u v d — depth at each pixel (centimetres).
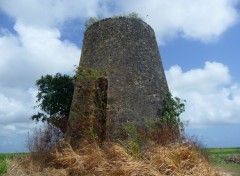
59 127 1527
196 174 924
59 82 1823
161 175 895
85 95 1375
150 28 1520
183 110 1388
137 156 1059
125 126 1284
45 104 1808
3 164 1096
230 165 1536
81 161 1055
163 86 1451
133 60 1404
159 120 1352
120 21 1455
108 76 1384
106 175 943
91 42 1498
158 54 1524
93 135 1271
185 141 1130
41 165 1176
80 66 1497
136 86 1369
